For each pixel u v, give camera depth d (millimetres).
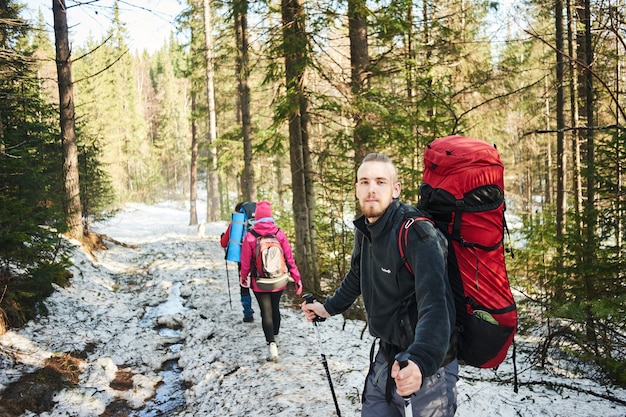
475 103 11516
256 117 18812
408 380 1631
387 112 8070
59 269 6758
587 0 4547
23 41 14156
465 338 2080
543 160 24703
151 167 60250
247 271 5766
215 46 15727
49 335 6355
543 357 5707
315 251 9820
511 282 7262
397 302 2111
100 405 4957
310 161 9883
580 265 5965
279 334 6680
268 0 9430
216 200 29688
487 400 4230
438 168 2129
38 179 7742
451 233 2086
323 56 8414
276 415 4188
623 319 4555
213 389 5148
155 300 9008
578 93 11406
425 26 10133
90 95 42188
